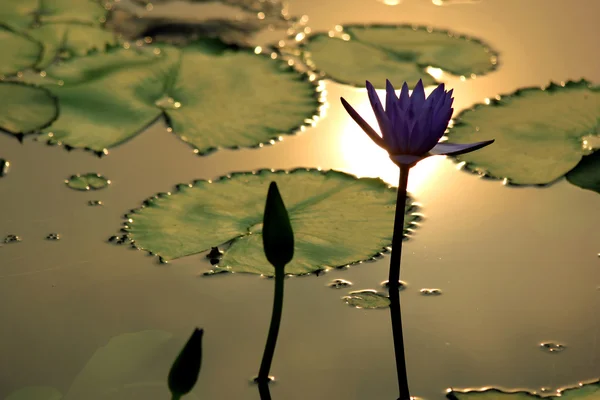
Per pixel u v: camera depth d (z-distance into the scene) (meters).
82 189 2.49
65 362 2.31
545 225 2.46
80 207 2.47
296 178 2.50
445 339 2.34
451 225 2.46
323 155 2.55
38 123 2.58
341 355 2.33
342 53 2.75
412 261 2.42
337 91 2.67
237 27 2.82
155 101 2.63
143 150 2.55
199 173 2.52
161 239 2.42
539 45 2.78
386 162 2.55
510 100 2.64
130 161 2.54
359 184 2.50
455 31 2.82
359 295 2.38
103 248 2.42
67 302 2.37
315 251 2.41
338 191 2.48
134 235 2.43
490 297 2.38
